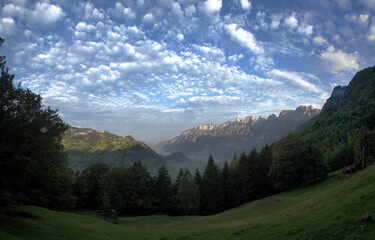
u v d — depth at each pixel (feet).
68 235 94.27
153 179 299.99
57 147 97.76
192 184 259.80
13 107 82.79
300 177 231.71
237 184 271.90
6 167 79.41
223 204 267.39
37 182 105.70
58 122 98.99
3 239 62.49
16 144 81.20
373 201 58.49
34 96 90.02
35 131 87.10
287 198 169.89
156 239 96.63
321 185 208.85
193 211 272.51
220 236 82.38
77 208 254.06
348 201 65.98
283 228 67.56
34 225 92.22
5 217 89.71
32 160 79.46
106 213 194.18
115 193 258.16
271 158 290.35
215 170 283.59
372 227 48.16
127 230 131.75
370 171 86.53
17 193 89.45
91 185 278.67
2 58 84.28
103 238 102.63
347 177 205.05
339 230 52.49
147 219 205.57
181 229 122.42
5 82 82.17
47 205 188.65
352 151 328.08
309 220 65.57
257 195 270.46
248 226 85.71
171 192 289.53
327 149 407.03
